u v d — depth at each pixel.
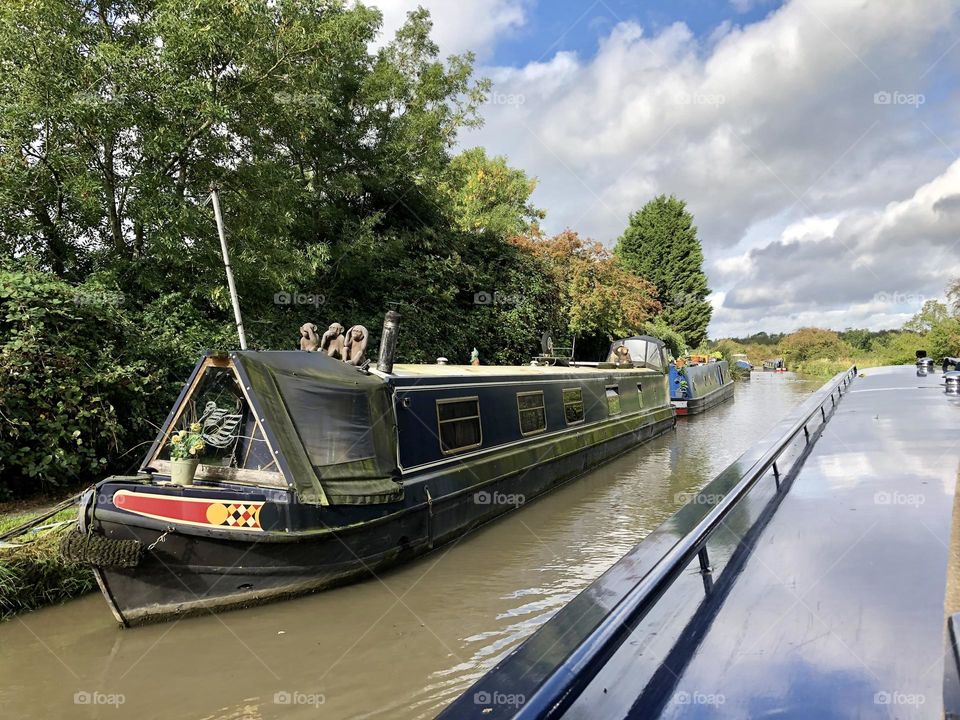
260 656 5.09
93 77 9.62
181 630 5.49
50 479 8.08
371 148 16.81
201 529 5.50
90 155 10.22
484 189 27.11
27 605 5.71
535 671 1.74
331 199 15.43
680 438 16.95
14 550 5.96
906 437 7.45
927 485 5.14
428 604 6.09
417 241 18.84
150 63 9.95
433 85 19.05
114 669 4.87
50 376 8.22
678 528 3.08
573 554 7.52
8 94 9.18
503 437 9.60
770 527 4.21
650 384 17.45
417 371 8.41
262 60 11.08
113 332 9.50
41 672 4.80
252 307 12.35
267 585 5.91
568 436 11.69
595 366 15.49
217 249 11.07
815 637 2.64
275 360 6.56
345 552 6.29
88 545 5.20
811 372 47.41
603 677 2.41
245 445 6.50
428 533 7.35
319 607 5.97
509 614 5.89
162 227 10.20
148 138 9.78
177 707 4.40
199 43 9.88
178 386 9.98
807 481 5.49
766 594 3.11
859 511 4.46
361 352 7.44
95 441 8.76
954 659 2.06
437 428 8.04
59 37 9.32
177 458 5.82
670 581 2.44
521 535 8.26
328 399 6.59
